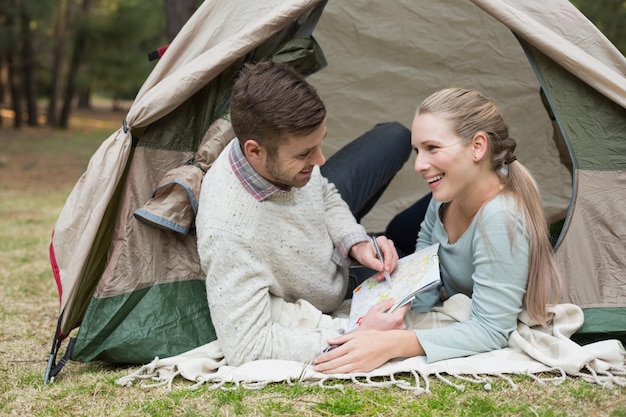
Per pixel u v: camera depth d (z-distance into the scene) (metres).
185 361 2.01
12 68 16.67
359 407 1.73
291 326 2.05
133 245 2.23
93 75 16.75
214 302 1.97
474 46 3.41
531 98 3.42
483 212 1.96
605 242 2.13
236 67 2.42
